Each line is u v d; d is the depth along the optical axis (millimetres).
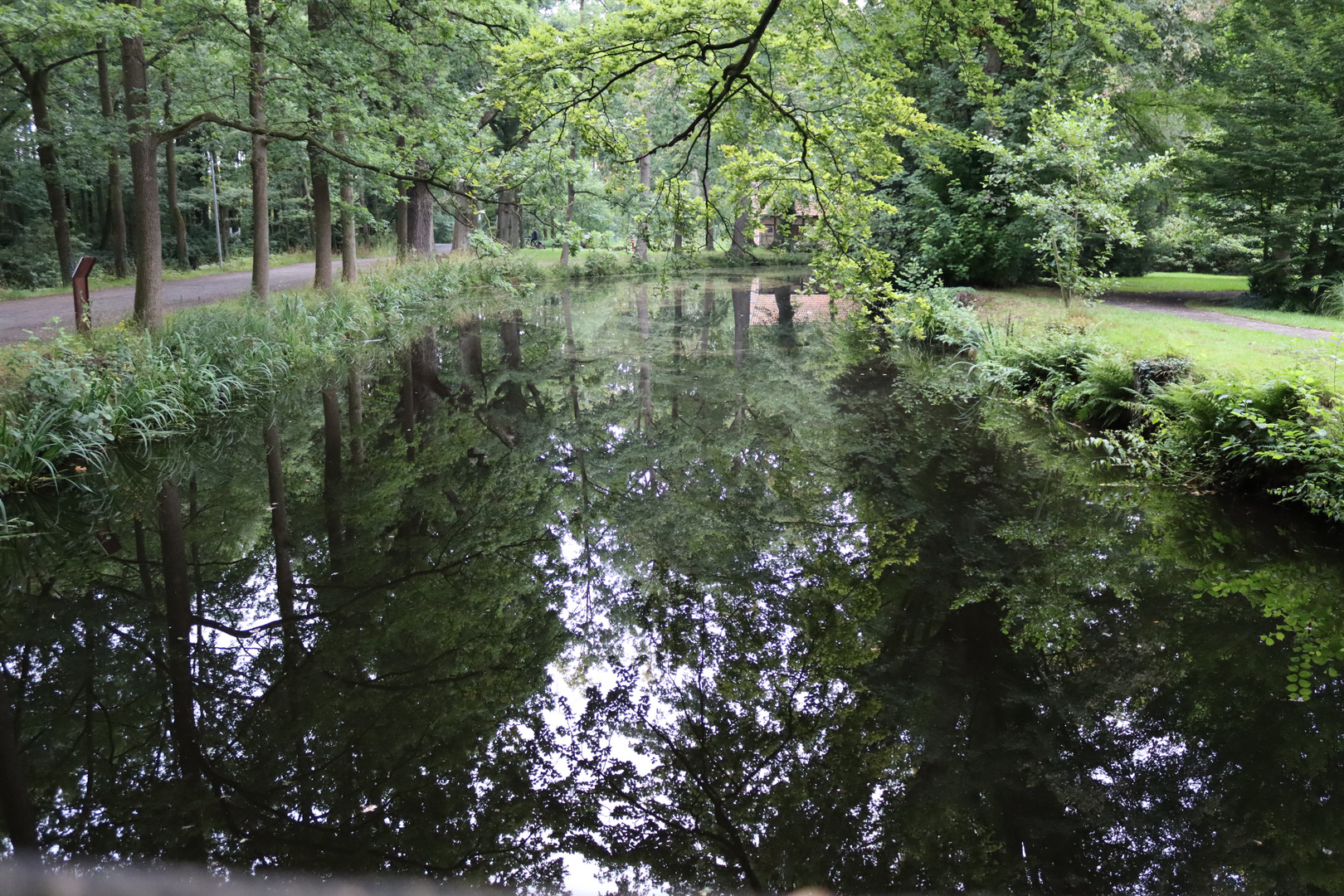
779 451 8570
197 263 31875
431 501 7020
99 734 3623
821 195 8414
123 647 4430
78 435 7309
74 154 20875
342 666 4270
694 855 2912
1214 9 15938
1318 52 13070
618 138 8594
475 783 3311
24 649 4395
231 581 5320
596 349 15062
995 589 5242
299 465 7965
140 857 2816
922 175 18469
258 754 3482
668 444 8930
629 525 6500
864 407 10562
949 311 14305
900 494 7160
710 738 3689
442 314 19672
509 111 8398
